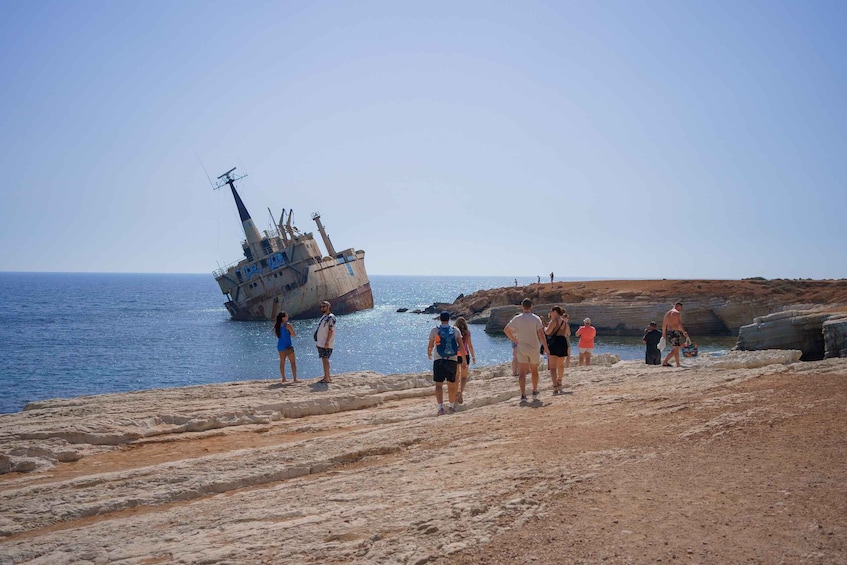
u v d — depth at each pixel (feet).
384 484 23.48
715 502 17.53
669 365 54.54
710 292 204.03
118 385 127.03
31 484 30.01
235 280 290.97
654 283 231.91
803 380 36.19
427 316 313.12
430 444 29.78
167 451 35.09
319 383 51.83
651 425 28.04
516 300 248.11
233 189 296.30
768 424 26.02
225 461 30.09
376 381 52.70
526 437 28.25
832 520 15.66
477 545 15.89
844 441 22.77
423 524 17.92
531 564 14.56
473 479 22.36
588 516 17.15
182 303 481.05
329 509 21.48
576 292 224.94
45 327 262.88
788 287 205.98
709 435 25.22
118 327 264.52
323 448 30.73
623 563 14.19
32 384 128.16
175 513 23.30
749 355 55.62
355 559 16.48
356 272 346.13
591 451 24.38
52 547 20.59
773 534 15.12
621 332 204.33
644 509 17.39
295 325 268.82
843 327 93.15
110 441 36.63
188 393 48.21
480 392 45.93
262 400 45.14
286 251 290.97
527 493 19.48
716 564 13.83
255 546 18.26
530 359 39.88
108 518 24.45
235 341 211.00
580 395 38.96
